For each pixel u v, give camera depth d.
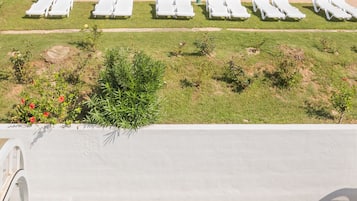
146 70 6.87
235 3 12.75
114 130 6.55
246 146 6.80
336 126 6.84
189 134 6.65
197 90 8.04
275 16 11.71
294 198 7.29
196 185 7.09
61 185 6.96
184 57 8.95
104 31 10.64
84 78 8.05
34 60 8.42
